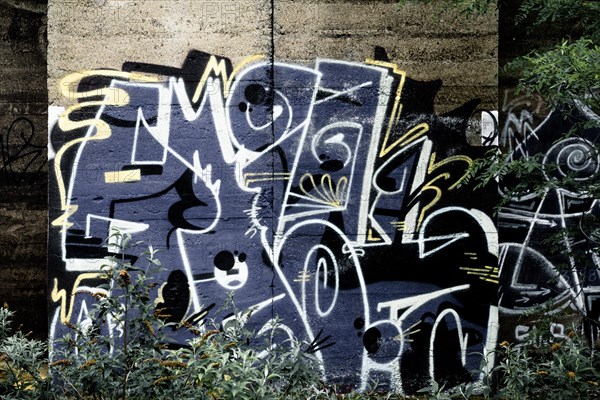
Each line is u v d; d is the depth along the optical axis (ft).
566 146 20.90
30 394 14.40
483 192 19.35
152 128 19.08
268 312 19.11
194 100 19.15
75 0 18.98
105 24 19.02
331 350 19.17
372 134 19.34
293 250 19.20
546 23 20.88
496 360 19.19
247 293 19.12
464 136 19.38
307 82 19.26
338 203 19.29
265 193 19.19
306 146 19.26
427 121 19.36
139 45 19.07
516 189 16.88
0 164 20.72
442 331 19.25
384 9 19.36
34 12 20.70
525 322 20.85
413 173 19.34
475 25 19.44
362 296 19.22
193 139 19.13
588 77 14.73
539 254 20.95
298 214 19.22
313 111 19.26
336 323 19.21
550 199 20.92
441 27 19.42
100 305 14.26
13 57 20.68
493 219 19.31
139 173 19.06
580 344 15.40
